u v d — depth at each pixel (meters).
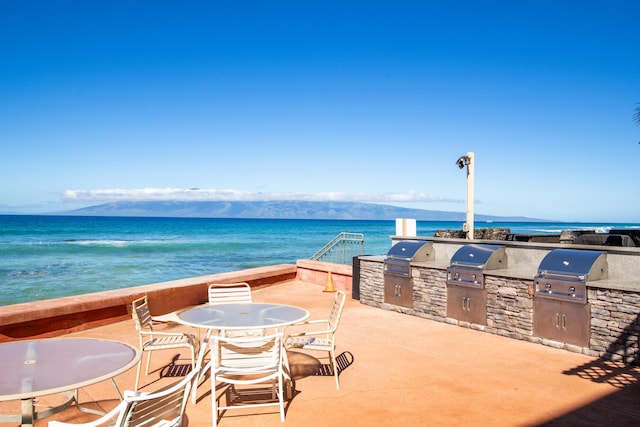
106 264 26.47
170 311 8.81
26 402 3.40
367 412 4.41
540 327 6.55
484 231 12.23
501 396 4.80
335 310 5.62
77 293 16.92
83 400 4.60
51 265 25.58
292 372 5.53
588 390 4.95
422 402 4.65
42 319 6.70
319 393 4.88
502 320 7.04
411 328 7.59
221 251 37.34
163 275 22.22
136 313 4.94
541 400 4.69
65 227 77.00
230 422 4.18
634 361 5.61
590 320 6.01
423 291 8.31
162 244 43.03
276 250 38.88
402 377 5.37
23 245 39.12
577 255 6.42
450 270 7.77
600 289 5.88
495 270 7.31
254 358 4.31
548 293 6.42
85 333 7.20
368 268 9.49
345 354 6.26
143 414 2.80
